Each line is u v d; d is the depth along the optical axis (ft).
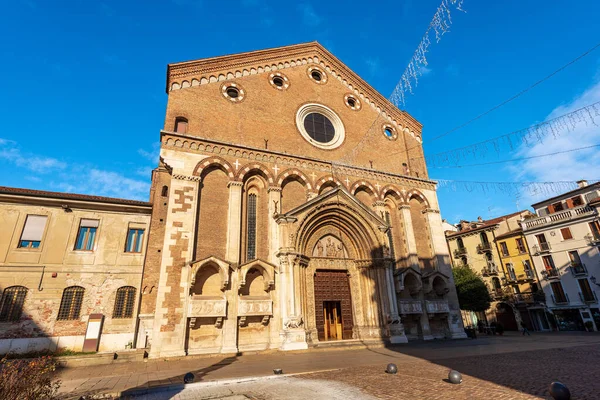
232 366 48.52
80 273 65.16
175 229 65.26
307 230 77.00
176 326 59.47
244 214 75.15
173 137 71.72
